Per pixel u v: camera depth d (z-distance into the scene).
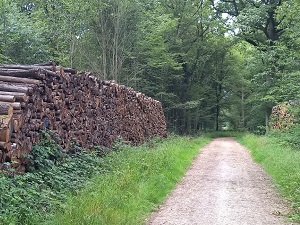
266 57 28.00
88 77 11.27
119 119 14.91
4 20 18.97
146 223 6.70
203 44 41.94
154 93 37.00
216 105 50.91
